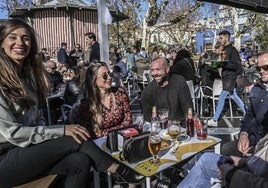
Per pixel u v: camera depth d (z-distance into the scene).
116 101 3.65
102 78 3.53
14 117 2.43
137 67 11.27
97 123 3.55
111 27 25.70
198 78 8.38
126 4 25.12
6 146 2.43
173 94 3.88
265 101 3.33
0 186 2.37
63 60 11.62
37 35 2.84
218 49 7.01
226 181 2.31
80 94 5.77
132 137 2.56
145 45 17.03
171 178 3.37
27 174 2.40
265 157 2.27
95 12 17.66
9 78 2.44
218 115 6.41
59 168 2.47
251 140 3.42
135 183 2.66
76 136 2.46
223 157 2.68
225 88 6.33
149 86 4.03
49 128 2.46
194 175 2.71
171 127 3.07
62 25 17.19
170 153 2.65
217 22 31.89
